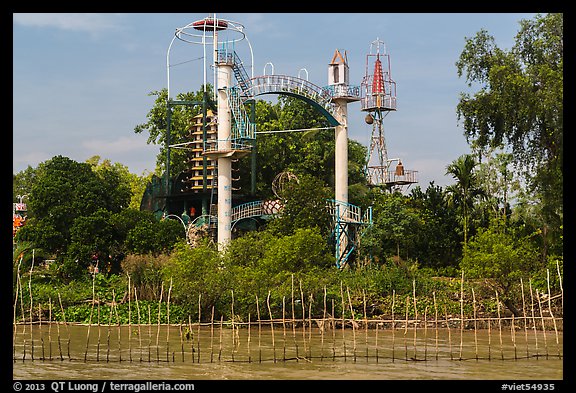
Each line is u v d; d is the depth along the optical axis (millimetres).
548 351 36625
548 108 53312
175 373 30750
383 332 43719
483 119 58188
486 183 69188
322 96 64312
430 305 47844
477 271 47094
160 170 86500
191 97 82562
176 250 53344
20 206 84938
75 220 60469
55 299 48469
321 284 45188
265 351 36594
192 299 45625
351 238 63250
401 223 64812
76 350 36344
